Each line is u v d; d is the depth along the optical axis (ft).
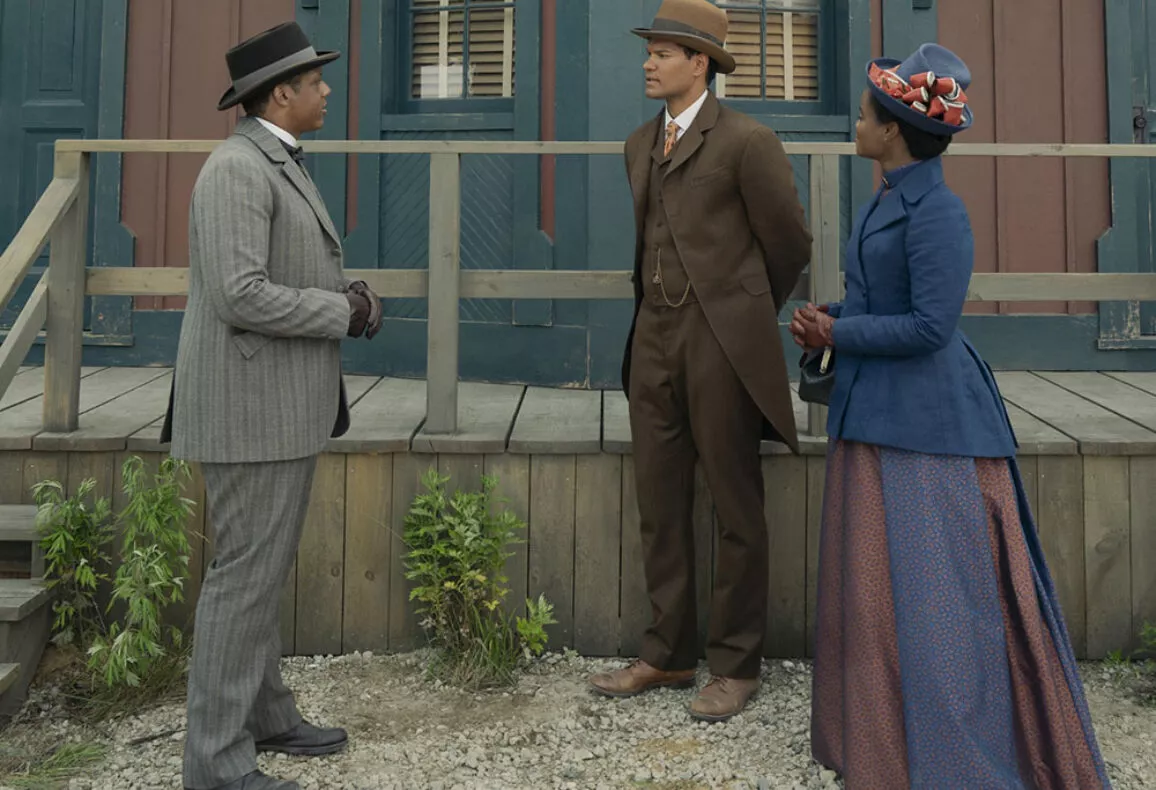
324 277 7.52
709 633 9.18
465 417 11.53
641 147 9.09
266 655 7.47
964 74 7.20
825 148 10.36
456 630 10.01
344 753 8.32
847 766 7.14
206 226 6.82
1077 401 12.46
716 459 8.73
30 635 9.44
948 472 7.13
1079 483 10.13
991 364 15.24
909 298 7.36
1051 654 7.05
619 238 14.15
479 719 8.98
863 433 7.34
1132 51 15.40
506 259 14.83
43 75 15.99
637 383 9.12
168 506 9.32
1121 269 15.24
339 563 10.25
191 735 7.18
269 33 7.33
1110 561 10.13
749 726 8.78
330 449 10.13
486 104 15.33
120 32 15.64
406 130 15.23
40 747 8.55
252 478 7.13
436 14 15.56
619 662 10.14
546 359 14.39
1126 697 9.41
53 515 9.41
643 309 9.16
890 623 7.20
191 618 10.17
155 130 15.74
